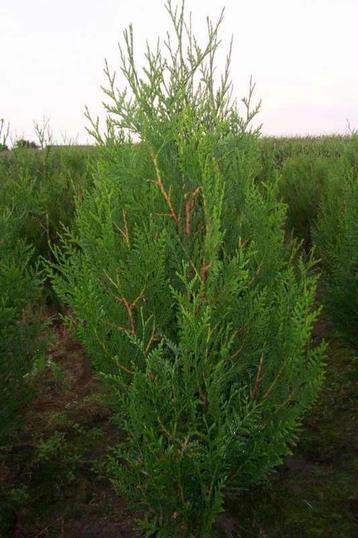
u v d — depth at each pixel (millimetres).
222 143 2658
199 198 2645
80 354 4629
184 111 2484
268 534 2615
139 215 2664
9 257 3402
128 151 2592
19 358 3195
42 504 2881
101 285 2674
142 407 2264
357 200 4223
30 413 3762
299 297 2645
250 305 2518
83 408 3797
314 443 3283
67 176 6230
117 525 2693
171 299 2639
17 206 3830
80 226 2797
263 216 2699
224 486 2336
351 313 4227
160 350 2283
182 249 2602
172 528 2426
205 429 2502
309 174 7988
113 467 2531
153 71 2570
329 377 4160
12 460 3234
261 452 2521
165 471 2250
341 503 2775
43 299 4930
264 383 2617
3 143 4711
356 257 4148
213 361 2475
